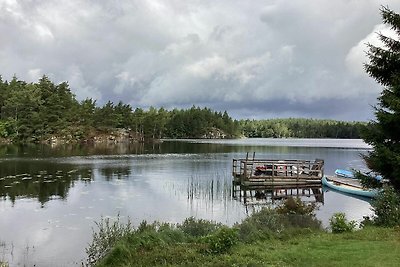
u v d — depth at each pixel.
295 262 11.41
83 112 114.19
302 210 19.27
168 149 95.38
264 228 15.32
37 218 23.59
